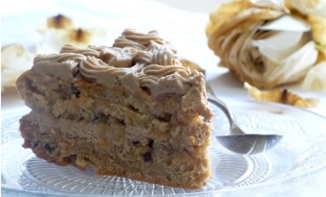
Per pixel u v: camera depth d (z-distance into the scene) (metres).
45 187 0.38
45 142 0.43
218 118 0.50
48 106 0.42
